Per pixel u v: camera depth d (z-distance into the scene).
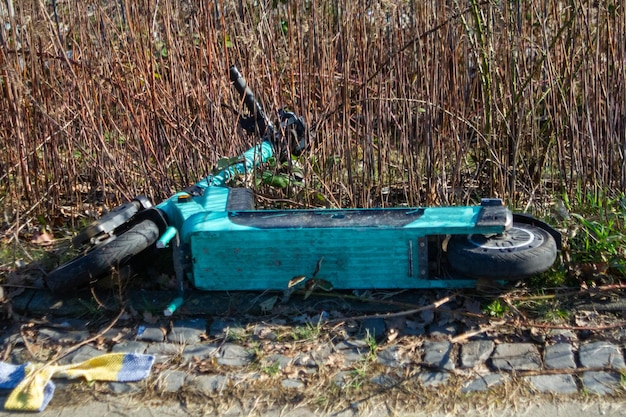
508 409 3.32
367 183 5.32
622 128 5.13
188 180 5.52
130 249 4.07
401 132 5.26
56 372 3.60
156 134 5.36
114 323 4.01
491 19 5.21
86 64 5.30
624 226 4.69
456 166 5.18
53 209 5.37
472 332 3.84
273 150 5.25
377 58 5.44
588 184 5.23
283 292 4.12
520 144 5.34
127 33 5.34
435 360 3.64
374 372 3.58
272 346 3.79
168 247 4.52
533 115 5.23
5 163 5.41
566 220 4.79
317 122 5.23
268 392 3.48
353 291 4.16
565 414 3.27
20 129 5.22
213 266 4.08
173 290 4.27
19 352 3.82
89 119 5.25
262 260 4.06
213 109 5.36
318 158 5.40
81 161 5.77
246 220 4.12
